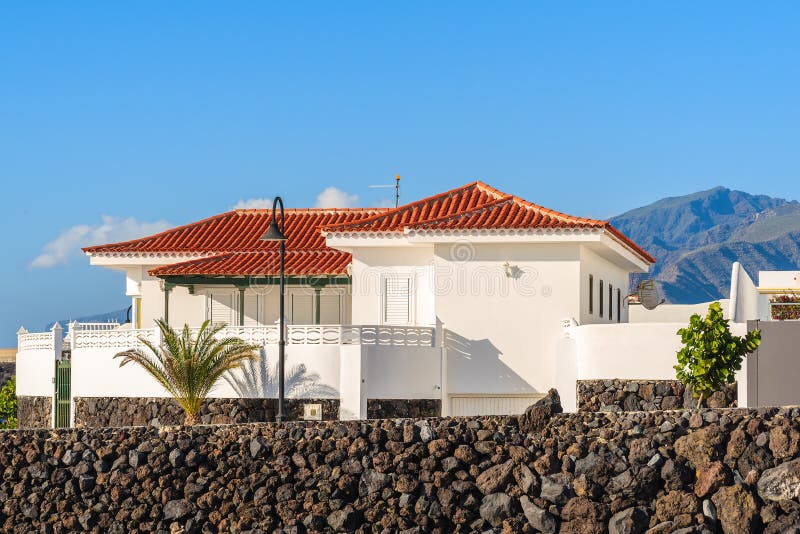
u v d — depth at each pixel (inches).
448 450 915.4
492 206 1464.1
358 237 1444.4
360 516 925.8
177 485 974.4
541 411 903.7
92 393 1444.4
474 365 1392.7
